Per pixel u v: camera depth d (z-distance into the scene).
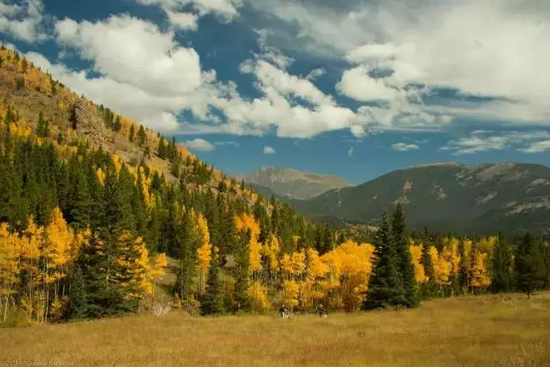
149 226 100.50
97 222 63.53
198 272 94.62
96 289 56.50
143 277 63.44
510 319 39.25
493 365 17.83
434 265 104.25
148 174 166.88
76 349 26.50
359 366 19.75
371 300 60.19
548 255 112.94
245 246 91.56
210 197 154.75
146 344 28.44
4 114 166.50
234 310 77.25
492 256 124.69
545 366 16.59
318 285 89.00
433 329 34.44
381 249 61.28
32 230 61.03
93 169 121.25
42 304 61.06
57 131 178.75
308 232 137.25
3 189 83.81
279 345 27.83
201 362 21.91
